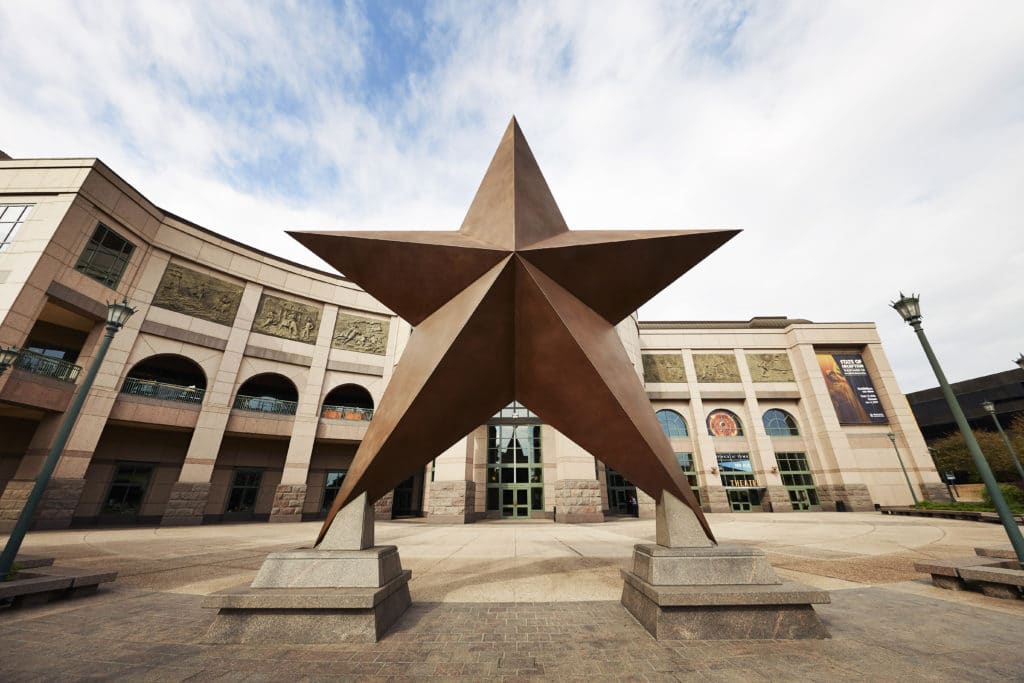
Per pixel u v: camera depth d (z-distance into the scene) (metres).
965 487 28.94
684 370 29.75
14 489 14.59
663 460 4.70
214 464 19.55
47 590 5.23
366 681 3.05
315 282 23.58
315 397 22.08
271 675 3.13
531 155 6.46
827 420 27.23
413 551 9.91
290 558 4.27
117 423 18.23
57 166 16.61
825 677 3.05
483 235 5.80
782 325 31.75
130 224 18.05
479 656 3.52
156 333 18.50
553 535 13.52
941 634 3.95
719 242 5.15
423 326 5.71
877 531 13.49
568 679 3.09
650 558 4.37
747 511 26.75
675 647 3.69
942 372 6.68
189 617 4.67
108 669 3.23
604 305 5.80
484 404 5.45
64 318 17.95
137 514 19.06
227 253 21.19
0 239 15.27
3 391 13.88
